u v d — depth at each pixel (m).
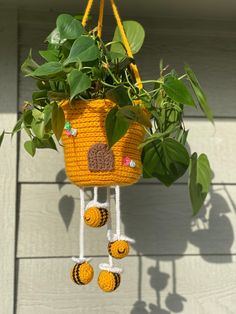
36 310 0.83
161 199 0.90
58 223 0.86
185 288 0.88
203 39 0.95
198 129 0.93
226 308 0.89
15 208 0.84
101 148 0.61
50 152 0.88
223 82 0.95
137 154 0.65
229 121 0.94
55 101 0.63
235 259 0.91
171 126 0.70
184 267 0.89
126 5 0.88
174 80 0.64
